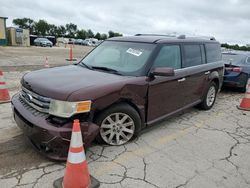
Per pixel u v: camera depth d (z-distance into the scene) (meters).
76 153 2.93
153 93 4.43
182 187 3.25
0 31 36.31
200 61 5.95
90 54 5.31
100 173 3.41
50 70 4.50
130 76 4.25
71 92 3.41
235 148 4.42
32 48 35.22
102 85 3.73
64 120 3.36
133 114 4.15
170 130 5.02
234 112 6.50
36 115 3.51
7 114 5.32
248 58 8.91
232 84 8.57
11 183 3.12
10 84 8.39
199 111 6.40
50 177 3.27
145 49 4.71
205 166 3.77
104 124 3.94
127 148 4.12
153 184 3.26
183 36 5.82
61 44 60.50
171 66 4.95
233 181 3.45
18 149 3.88
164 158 3.91
